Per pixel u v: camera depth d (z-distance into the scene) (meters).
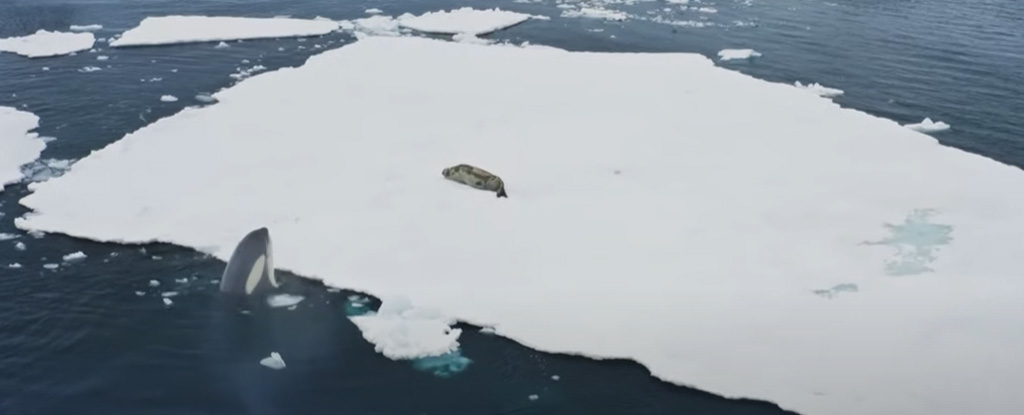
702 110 23.34
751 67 28.75
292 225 15.74
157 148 19.42
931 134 22.39
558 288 13.79
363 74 26.22
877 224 16.30
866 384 11.44
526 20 35.66
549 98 24.25
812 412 10.94
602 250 15.05
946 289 13.73
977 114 24.09
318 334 12.52
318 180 17.88
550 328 12.73
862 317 12.94
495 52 29.58
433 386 11.41
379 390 11.27
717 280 14.04
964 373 11.61
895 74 28.17
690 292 13.67
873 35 33.91
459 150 19.94
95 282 13.72
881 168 19.20
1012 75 28.17
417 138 20.67
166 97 23.50
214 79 25.69
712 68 27.92
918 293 13.62
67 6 36.03
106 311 12.90
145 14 34.88
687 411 11.04
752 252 15.03
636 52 30.69
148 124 21.47
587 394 11.36
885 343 12.29
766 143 20.80
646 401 11.24
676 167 19.14
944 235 15.82
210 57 28.19
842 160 19.70
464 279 14.05
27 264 14.23
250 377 11.41
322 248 14.91
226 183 17.59
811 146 20.61
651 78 26.55
